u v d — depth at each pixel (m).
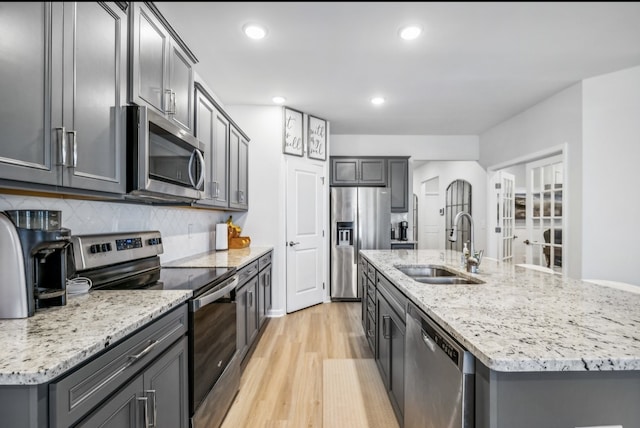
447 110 3.95
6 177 0.91
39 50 1.01
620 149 2.94
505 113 4.06
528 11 0.64
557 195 3.56
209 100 2.45
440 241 6.61
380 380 2.33
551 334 0.91
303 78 3.01
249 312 2.60
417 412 1.33
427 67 2.78
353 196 4.51
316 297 4.26
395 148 5.18
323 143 4.34
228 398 1.92
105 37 1.30
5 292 1.01
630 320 1.04
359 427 1.82
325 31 2.17
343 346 2.92
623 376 0.81
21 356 0.76
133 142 1.44
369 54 2.53
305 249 4.11
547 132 3.54
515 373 0.80
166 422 1.23
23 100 0.96
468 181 5.52
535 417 0.80
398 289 1.74
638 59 2.64
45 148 1.03
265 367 2.52
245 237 3.59
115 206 1.88
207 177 2.44
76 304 1.20
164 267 2.19
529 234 4.00
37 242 1.06
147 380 1.10
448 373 1.00
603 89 2.97
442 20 1.99
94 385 0.86
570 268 3.18
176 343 1.32
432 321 1.18
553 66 2.77
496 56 2.57
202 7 0.55
